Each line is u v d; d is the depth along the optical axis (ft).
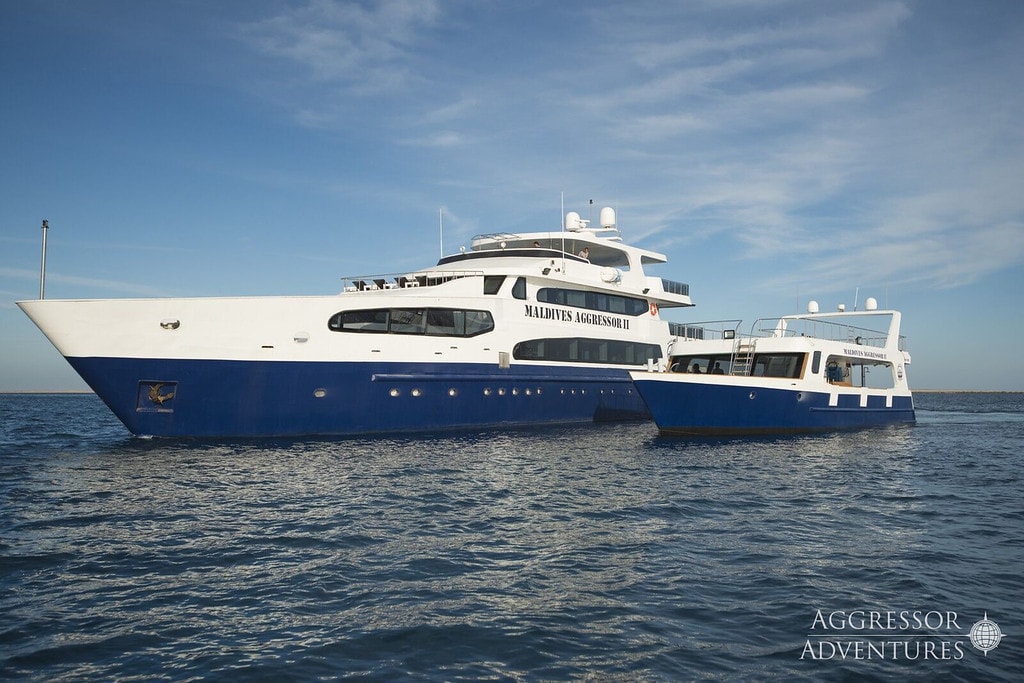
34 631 21.74
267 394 68.49
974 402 336.90
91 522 35.99
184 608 23.79
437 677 18.65
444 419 78.28
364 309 73.00
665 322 108.27
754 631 22.04
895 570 28.58
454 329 79.36
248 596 24.94
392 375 74.23
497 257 92.89
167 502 40.86
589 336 94.07
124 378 64.59
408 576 27.22
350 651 20.27
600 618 22.95
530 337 86.53
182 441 66.23
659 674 18.98
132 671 18.98
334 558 29.63
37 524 35.55
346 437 71.41
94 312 63.26
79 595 25.07
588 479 50.01
